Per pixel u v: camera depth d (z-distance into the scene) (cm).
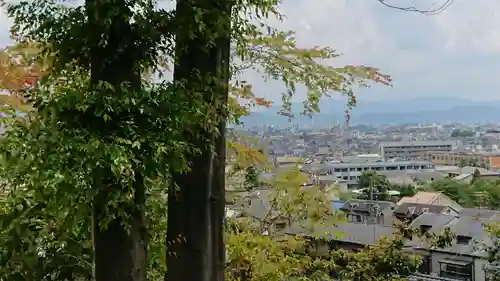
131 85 258
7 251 313
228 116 327
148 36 260
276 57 446
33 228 316
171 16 273
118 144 232
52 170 224
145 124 247
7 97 339
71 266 338
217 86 307
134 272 264
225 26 297
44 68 301
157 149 242
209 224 314
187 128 276
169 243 314
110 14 245
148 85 269
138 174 257
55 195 240
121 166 224
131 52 261
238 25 335
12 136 236
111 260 261
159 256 361
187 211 310
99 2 244
